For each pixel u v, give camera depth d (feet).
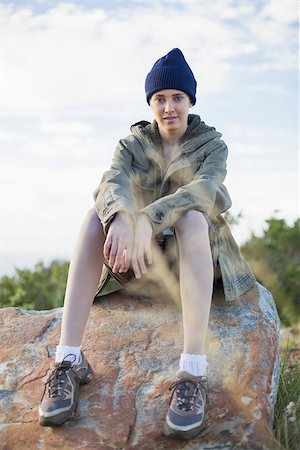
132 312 12.44
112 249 10.28
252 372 10.74
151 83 11.93
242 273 12.39
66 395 10.26
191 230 10.41
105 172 11.73
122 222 10.40
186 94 11.94
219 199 11.25
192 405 9.82
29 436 10.29
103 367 11.37
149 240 10.31
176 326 12.03
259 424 9.96
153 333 11.93
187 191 10.78
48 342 12.32
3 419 10.71
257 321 11.78
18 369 11.69
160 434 10.07
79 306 10.77
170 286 11.85
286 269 28.84
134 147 12.07
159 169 11.94
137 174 11.94
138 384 10.96
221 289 12.30
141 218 10.43
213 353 11.16
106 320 12.32
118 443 10.00
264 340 11.37
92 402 10.69
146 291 12.39
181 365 10.12
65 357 10.59
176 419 9.74
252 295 12.52
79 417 10.46
